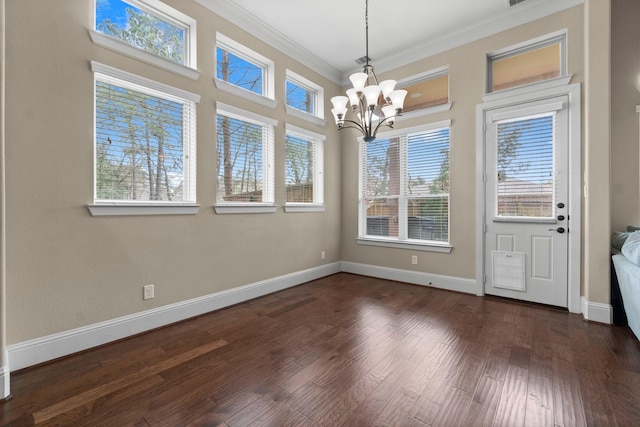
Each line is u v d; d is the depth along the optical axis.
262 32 3.36
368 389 1.69
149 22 2.57
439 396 1.62
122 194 2.37
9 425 1.42
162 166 2.61
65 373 1.86
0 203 1.59
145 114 2.49
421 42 3.69
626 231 2.74
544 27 3.00
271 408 1.54
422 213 3.93
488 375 1.82
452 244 3.64
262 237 3.46
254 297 3.36
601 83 2.55
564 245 2.95
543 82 2.97
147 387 1.72
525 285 3.17
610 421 1.41
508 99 3.19
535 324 2.60
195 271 2.82
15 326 1.87
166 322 2.60
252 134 3.36
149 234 2.49
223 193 3.08
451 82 3.59
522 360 1.99
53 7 1.98
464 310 2.98
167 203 2.57
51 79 1.97
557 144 2.96
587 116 2.64
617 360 1.97
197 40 2.77
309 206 4.08
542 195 3.06
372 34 3.52
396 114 2.37
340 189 4.71
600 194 2.58
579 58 2.83
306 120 4.03
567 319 2.71
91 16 2.15
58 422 1.44
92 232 2.18
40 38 1.93
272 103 3.49
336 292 3.62
